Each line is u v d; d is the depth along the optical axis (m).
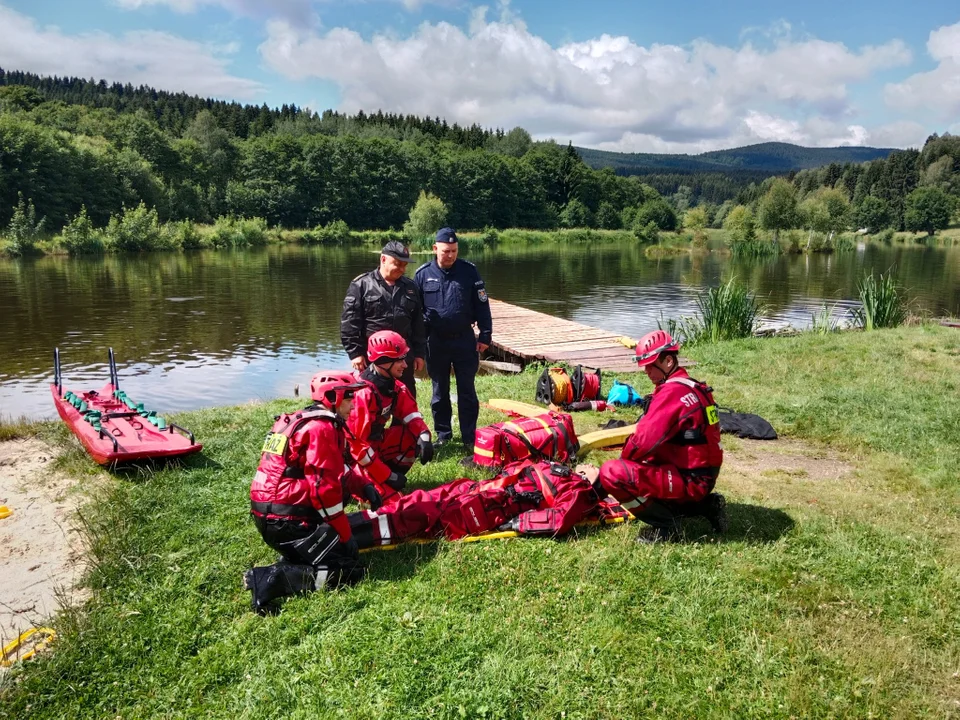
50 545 4.95
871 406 8.44
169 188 80.88
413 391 6.63
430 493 4.85
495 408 8.27
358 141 103.81
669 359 4.73
